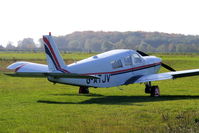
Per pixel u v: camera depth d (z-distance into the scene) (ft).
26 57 357.82
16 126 60.54
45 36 90.12
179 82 146.30
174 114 67.15
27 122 63.36
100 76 94.22
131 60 103.65
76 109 75.41
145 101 88.58
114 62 97.91
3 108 78.38
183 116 65.16
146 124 61.16
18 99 93.97
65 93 110.32
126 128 58.23
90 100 92.27
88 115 68.49
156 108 73.77
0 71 192.34
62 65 90.53
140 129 57.41
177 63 258.16
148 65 109.91
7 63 237.66
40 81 150.61
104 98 96.99
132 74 103.96
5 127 59.82
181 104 79.20
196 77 165.37
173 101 85.35
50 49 90.12
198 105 76.89
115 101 89.76
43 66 100.63
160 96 100.94
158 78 98.78
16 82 144.87
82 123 61.82
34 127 59.57
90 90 119.44
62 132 56.34
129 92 114.52
